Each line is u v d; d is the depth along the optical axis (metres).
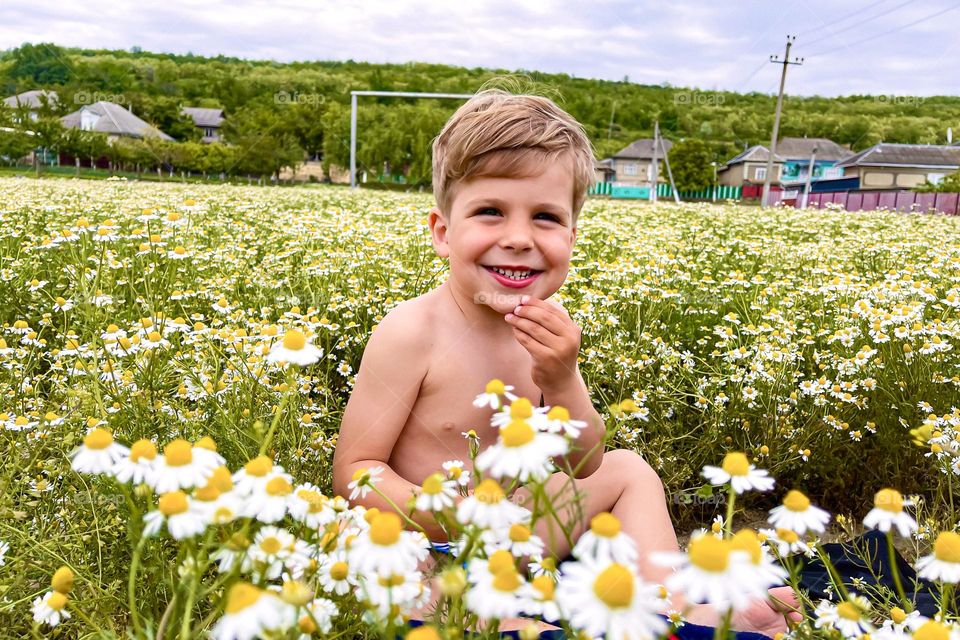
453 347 2.09
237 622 0.78
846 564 2.25
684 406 3.10
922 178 55.16
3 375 2.61
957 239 8.28
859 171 55.81
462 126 2.00
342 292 4.34
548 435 1.00
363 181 37.34
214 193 13.01
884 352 3.29
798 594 1.26
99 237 2.96
